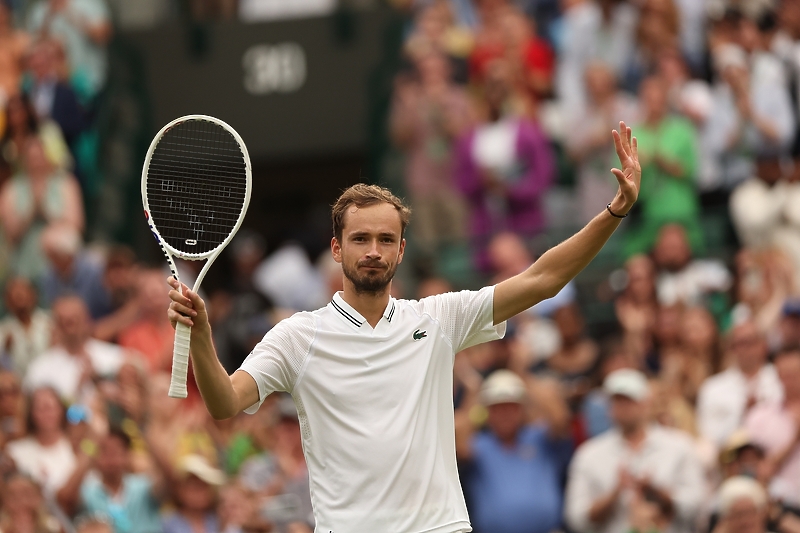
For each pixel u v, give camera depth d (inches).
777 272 1558.8
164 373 1656.0
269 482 1365.7
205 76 2257.6
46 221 1899.6
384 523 685.3
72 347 1552.7
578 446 1390.3
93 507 1301.7
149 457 1341.0
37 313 1705.2
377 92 2188.7
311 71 2226.9
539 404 1349.7
